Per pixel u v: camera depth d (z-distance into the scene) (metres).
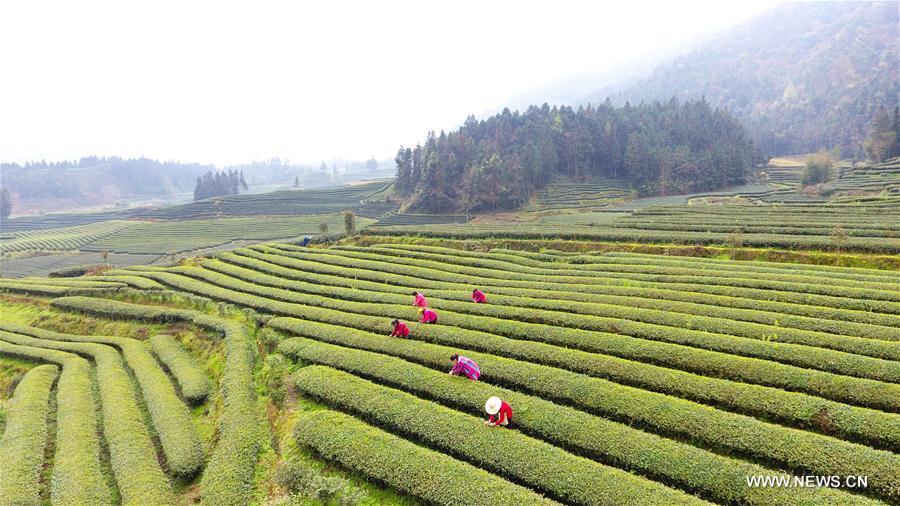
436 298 39.00
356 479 17.52
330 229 124.88
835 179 121.81
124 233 136.12
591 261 50.47
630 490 14.42
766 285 35.44
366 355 26.56
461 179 140.50
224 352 32.22
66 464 21.28
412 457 17.16
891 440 16.19
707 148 163.62
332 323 34.69
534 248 62.34
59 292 50.91
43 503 19.86
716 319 28.55
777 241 49.44
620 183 154.62
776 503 13.59
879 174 115.06
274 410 23.84
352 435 18.95
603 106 186.25
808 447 15.70
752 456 16.47
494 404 18.27
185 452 21.66
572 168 162.00
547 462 16.09
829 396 19.62
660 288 37.22
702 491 14.85
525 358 25.48
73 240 131.62
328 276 49.41
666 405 18.84
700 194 139.12
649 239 57.06
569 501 14.85
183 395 28.25
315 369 25.31
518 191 133.88
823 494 13.58
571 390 20.94
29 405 27.98
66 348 37.44
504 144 159.25
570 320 30.31
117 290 49.47
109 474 21.16
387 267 51.00
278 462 19.36
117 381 30.00
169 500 18.72
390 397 21.45
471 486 15.35
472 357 24.98
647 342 25.45
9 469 21.31
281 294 42.97
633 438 17.00
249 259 58.84
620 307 32.00
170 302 45.50
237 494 17.45
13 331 43.62
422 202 139.88
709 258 50.09
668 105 199.25
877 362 21.28
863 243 44.81
